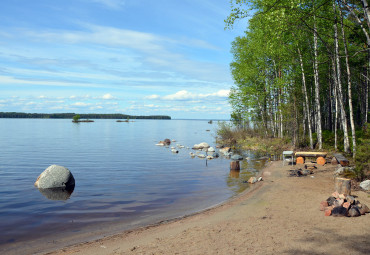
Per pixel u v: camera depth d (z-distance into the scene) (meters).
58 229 7.88
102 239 6.94
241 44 35.09
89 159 24.20
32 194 12.16
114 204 10.51
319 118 22.52
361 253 5.16
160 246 6.01
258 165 19.97
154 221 8.48
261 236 6.25
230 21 13.95
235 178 15.48
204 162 22.30
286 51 22.11
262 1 17.52
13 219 8.80
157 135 63.34
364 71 24.34
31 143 40.34
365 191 9.73
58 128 94.50
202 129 102.56
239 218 7.86
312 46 22.25
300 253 5.24
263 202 9.45
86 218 8.88
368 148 11.23
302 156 18.62
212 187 13.30
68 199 11.27
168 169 18.84
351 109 16.67
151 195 11.84
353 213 7.30
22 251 6.40
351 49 21.91
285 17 13.41
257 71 32.16
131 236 7.03
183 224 7.79
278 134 33.03
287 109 25.34
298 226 6.78
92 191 12.64
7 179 15.62
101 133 68.88
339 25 18.52
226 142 39.16
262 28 19.58
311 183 11.98
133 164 21.31
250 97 33.81
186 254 5.44
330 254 5.16
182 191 12.55
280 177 13.90
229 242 6.00
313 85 30.41
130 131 81.38
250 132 38.78
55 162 22.34
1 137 52.44
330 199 8.37
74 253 6.03
